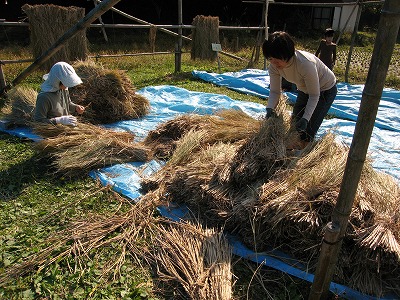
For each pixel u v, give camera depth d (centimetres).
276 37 307
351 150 194
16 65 977
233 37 1783
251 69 1015
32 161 436
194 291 249
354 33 905
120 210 352
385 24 167
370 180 302
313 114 399
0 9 1800
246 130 406
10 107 552
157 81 881
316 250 271
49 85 460
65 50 777
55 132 450
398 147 501
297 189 285
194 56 1007
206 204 326
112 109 571
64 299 253
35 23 739
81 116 551
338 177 286
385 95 771
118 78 579
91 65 598
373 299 254
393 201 286
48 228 321
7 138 499
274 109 391
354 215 263
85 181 400
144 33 1886
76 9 769
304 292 264
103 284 266
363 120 185
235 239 308
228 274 262
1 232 312
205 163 356
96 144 430
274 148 327
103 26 826
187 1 2234
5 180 393
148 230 321
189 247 286
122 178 405
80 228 317
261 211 277
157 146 462
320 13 2400
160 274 271
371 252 247
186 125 467
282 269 278
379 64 173
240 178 310
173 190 351
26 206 352
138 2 2141
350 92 808
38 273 269
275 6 2331
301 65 342
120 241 307
